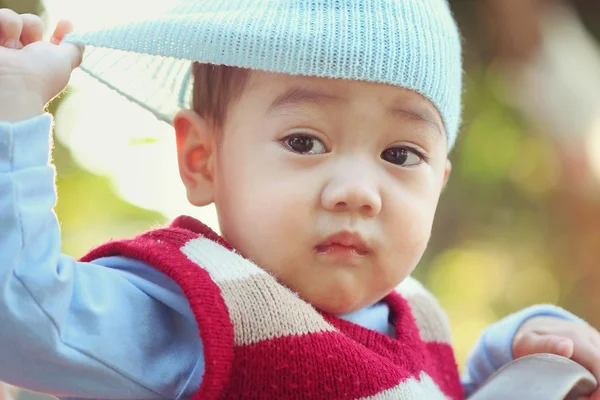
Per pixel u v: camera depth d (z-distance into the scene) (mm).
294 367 1188
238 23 1281
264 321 1188
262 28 1272
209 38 1275
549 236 4012
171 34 1292
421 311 1641
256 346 1176
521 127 4176
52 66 1130
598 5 4711
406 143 1341
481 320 4016
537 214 4105
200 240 1270
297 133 1284
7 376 1070
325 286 1284
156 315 1198
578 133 3742
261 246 1285
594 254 3885
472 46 4305
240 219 1310
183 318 1232
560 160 3836
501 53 4129
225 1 1375
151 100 1572
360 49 1273
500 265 4129
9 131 1022
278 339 1188
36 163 1044
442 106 1391
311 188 1267
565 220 3953
